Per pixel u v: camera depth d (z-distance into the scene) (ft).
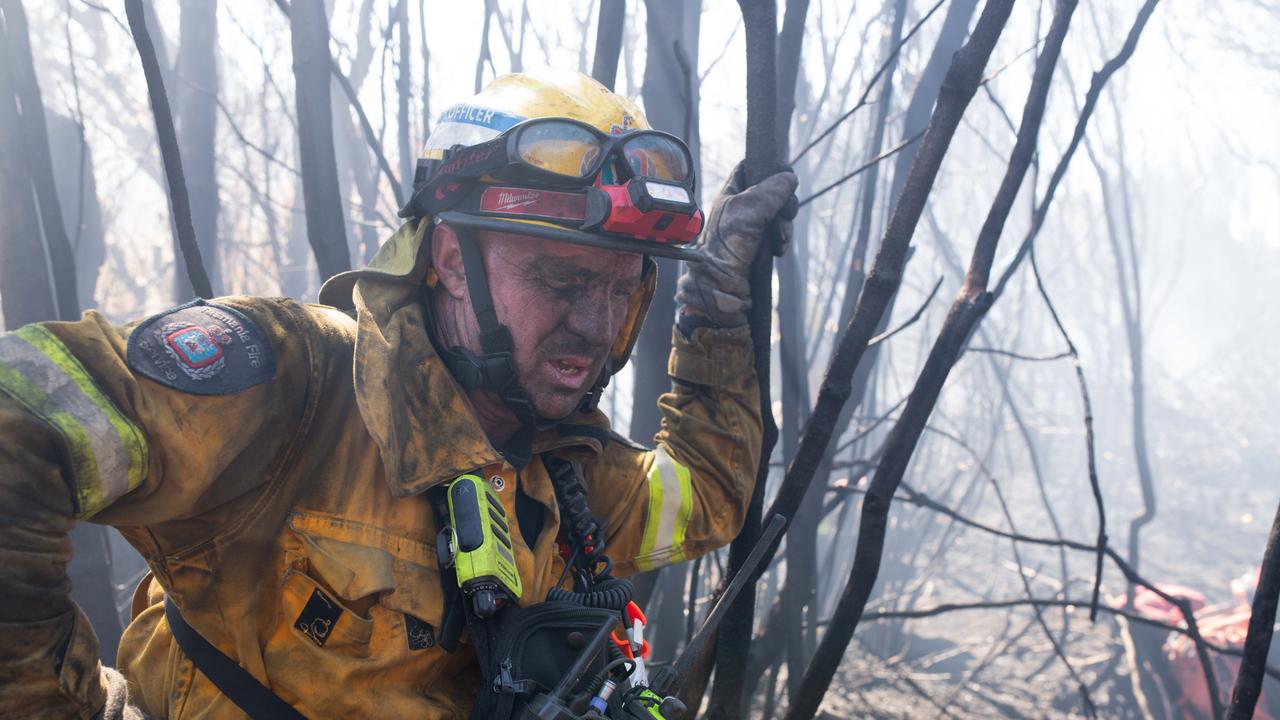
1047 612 19.30
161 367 3.27
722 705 5.43
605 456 4.91
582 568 4.22
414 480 3.61
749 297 5.21
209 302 3.56
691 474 5.08
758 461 5.30
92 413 3.08
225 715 3.73
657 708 3.98
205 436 3.31
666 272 6.51
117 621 6.56
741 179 5.21
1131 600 13.14
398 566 3.66
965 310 5.16
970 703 14.80
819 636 14.10
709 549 5.10
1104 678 15.38
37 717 3.07
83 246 12.26
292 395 3.56
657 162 3.87
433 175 3.98
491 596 3.54
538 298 3.88
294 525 3.60
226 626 3.67
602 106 4.00
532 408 4.00
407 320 3.86
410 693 3.74
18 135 5.90
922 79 7.25
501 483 3.89
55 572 3.06
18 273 5.92
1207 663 6.93
